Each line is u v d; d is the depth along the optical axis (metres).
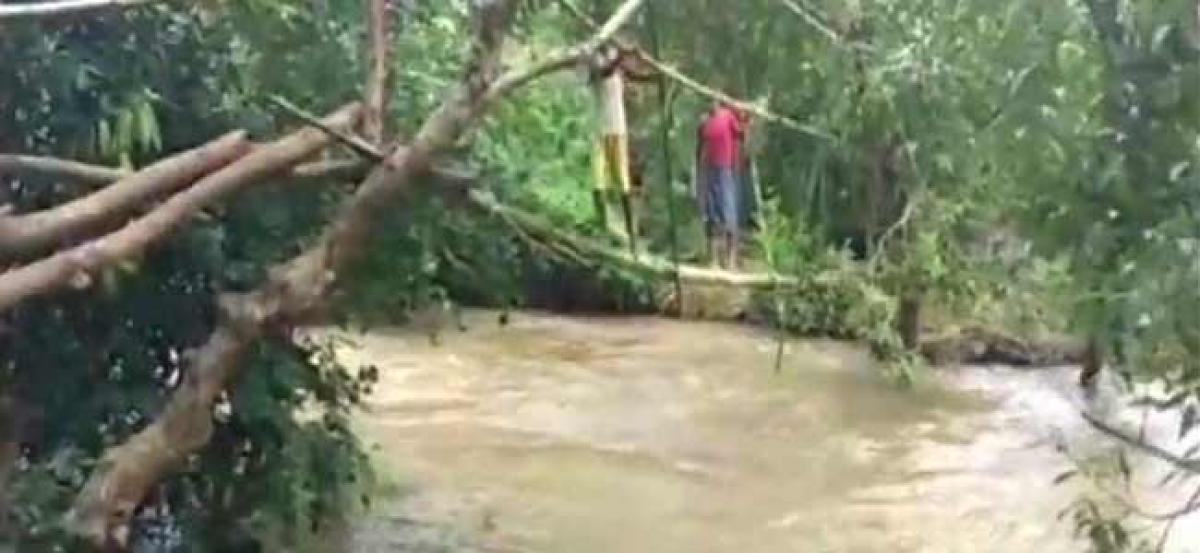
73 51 4.68
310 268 3.75
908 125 5.71
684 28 5.86
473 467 8.05
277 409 5.38
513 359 10.62
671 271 5.80
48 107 4.73
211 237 4.99
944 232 6.82
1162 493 7.38
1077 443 8.59
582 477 7.97
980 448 8.66
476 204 5.19
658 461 8.32
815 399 9.70
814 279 7.10
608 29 4.14
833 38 5.61
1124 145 3.99
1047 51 4.29
